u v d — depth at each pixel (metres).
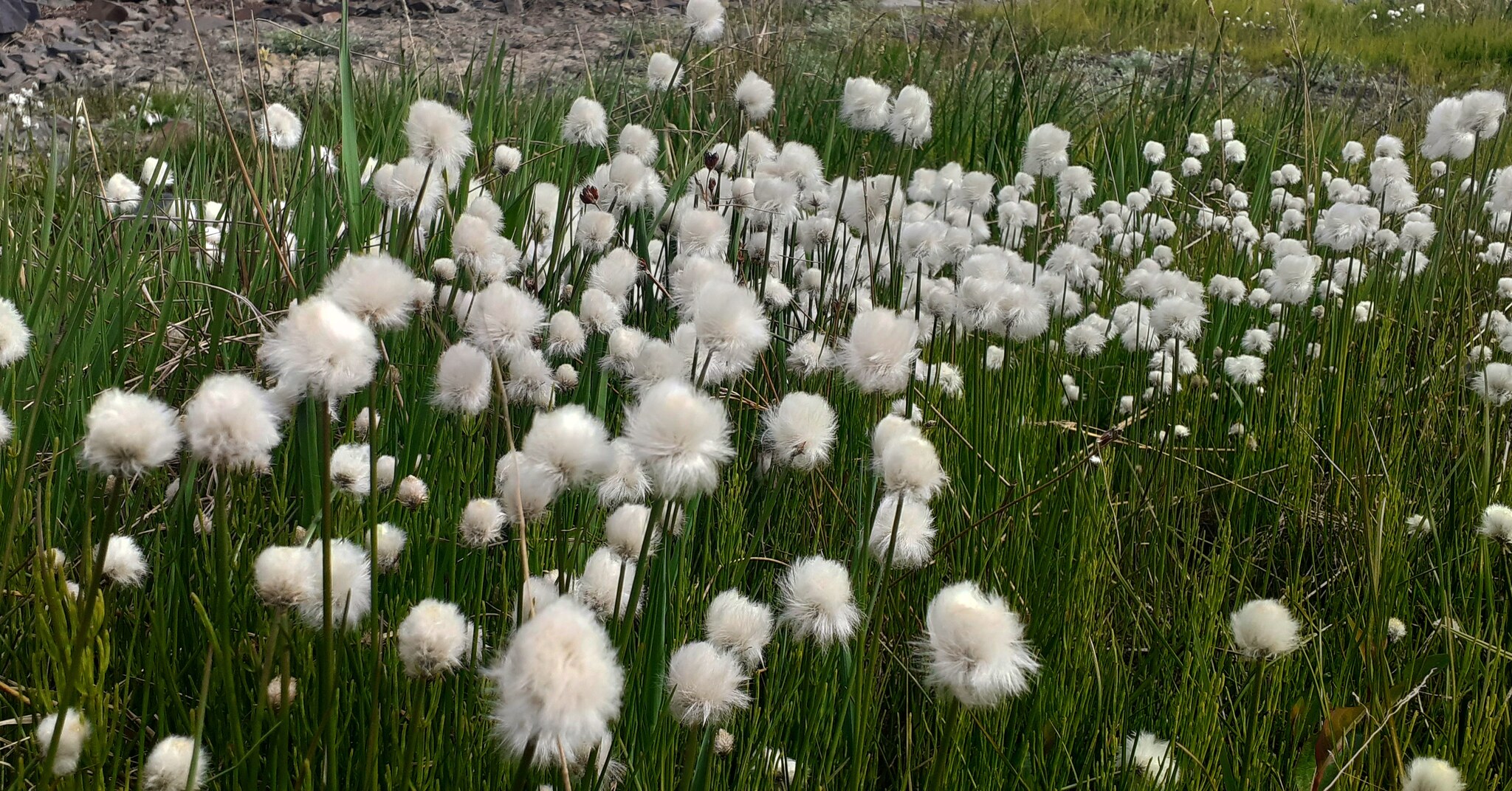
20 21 11.51
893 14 9.73
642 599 1.76
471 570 2.08
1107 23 11.69
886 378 1.76
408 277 1.53
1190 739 1.98
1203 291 3.67
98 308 2.63
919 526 1.77
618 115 5.04
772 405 2.52
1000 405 2.82
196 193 4.04
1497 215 4.40
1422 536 2.73
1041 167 3.54
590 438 1.43
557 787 1.51
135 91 8.27
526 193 3.23
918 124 3.14
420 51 9.23
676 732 1.63
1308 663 2.18
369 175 3.66
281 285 2.95
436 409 2.34
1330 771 1.90
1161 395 3.10
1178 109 6.61
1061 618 2.26
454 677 1.64
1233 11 12.04
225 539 1.38
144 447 1.17
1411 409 3.29
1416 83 9.48
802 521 2.56
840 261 3.28
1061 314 3.46
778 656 1.98
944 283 3.12
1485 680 2.03
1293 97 6.82
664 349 2.02
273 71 8.35
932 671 1.30
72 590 1.80
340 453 1.89
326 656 1.33
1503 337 3.49
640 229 3.03
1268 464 3.16
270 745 1.63
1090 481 2.62
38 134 7.18
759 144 3.40
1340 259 4.68
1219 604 2.31
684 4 11.38
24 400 2.35
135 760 1.79
